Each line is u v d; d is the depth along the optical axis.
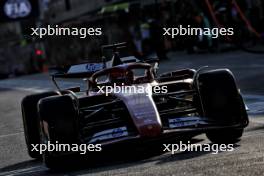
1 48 120.62
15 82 78.44
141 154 16.73
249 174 12.48
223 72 16.84
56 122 15.95
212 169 13.38
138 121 15.76
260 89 29.00
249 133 18.14
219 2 58.62
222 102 16.42
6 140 24.91
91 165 16.41
